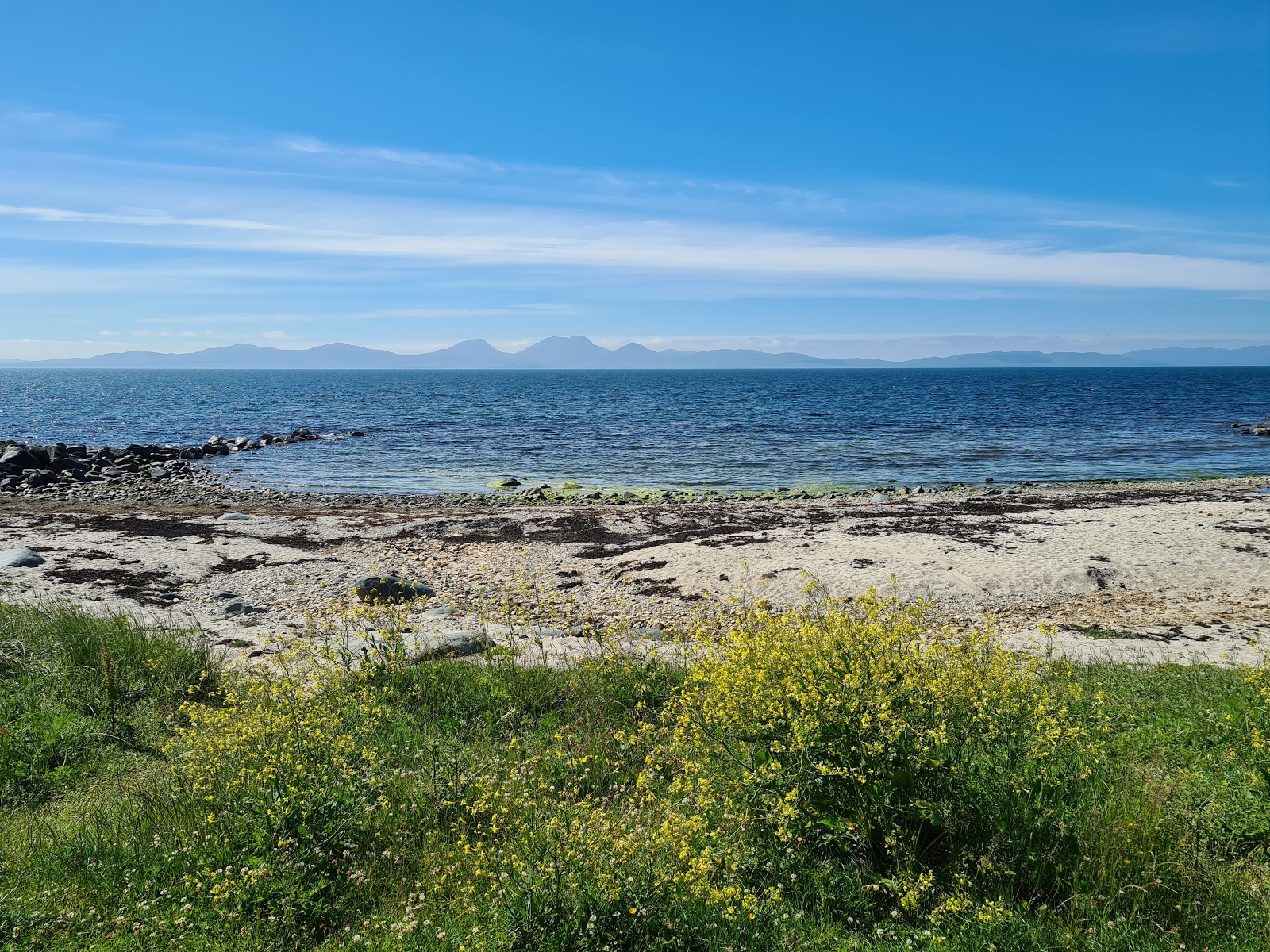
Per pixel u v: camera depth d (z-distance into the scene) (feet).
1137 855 16.07
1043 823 16.60
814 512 81.82
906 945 14.30
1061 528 68.85
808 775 17.03
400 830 18.57
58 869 16.94
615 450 162.61
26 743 23.70
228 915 15.06
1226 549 59.77
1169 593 50.93
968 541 64.18
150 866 16.93
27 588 48.52
